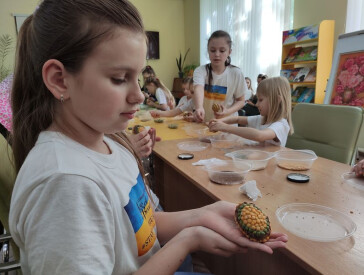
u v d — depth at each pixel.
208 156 1.37
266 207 0.82
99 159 0.52
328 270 0.55
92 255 0.42
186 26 6.55
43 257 0.39
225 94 2.35
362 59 2.52
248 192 0.90
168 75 6.73
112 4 0.44
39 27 0.46
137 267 0.58
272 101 1.68
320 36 3.12
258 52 4.38
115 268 0.53
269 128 1.57
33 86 0.51
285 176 1.07
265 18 4.17
